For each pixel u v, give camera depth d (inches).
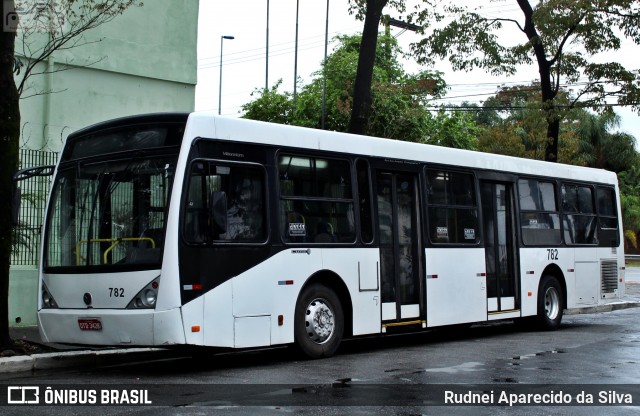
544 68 882.1
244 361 433.4
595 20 837.8
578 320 738.2
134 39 648.4
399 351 475.2
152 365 426.3
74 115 613.3
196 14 690.8
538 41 850.8
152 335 357.7
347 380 352.8
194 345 364.8
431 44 868.0
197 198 375.9
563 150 1544.0
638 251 2277.3
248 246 394.3
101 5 559.8
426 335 592.4
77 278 387.5
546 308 618.8
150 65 658.8
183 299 361.4
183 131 376.2
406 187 502.9
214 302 374.0
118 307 370.9
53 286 398.9
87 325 378.6
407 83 1366.9
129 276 368.8
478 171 561.0
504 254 582.6
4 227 419.2
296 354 429.4
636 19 824.3
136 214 377.7
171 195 367.2
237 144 398.6
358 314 452.8
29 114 591.2
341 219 451.2
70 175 409.4
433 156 522.6
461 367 396.5
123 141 394.3
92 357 420.5
